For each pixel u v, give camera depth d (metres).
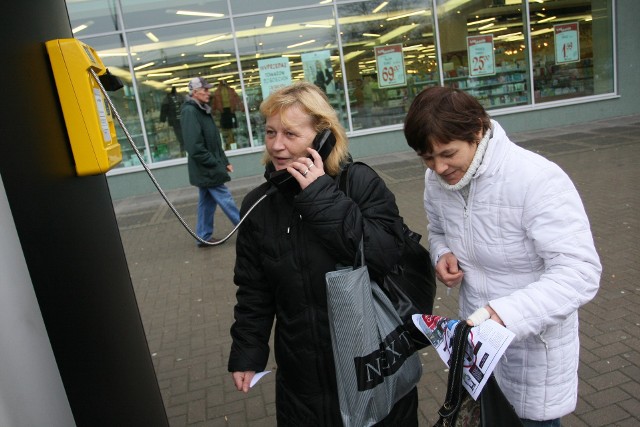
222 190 6.45
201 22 10.85
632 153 8.80
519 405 1.73
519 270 1.68
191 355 3.89
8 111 1.48
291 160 1.79
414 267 1.90
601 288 4.14
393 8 11.48
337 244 1.67
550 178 1.57
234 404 3.24
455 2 11.69
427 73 11.90
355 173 1.83
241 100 11.25
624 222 5.59
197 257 6.20
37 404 1.50
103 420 1.77
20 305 1.47
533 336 1.65
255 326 1.96
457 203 1.74
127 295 2.04
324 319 1.76
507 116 12.35
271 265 1.80
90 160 1.70
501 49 12.12
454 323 1.57
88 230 1.79
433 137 1.55
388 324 1.70
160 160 11.08
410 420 1.86
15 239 1.48
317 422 1.81
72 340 1.66
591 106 12.53
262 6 10.98
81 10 10.48
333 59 11.44
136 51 10.77
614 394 2.89
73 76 1.65
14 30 1.52
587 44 12.39
